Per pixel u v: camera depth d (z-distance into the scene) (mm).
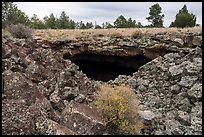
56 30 35094
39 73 16734
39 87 15680
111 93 16141
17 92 14250
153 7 57281
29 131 12727
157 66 24250
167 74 23141
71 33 32750
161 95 21328
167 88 21938
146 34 30234
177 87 21266
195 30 29172
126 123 15430
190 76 21672
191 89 20188
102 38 31234
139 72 24844
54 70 18062
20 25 26312
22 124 12820
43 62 18188
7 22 33969
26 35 25828
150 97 21156
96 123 14789
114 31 32656
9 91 14148
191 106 19312
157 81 23000
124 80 24344
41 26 49688
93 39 31266
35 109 13727
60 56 20156
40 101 14484
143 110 19047
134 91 22469
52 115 14258
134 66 31266
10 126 12602
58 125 13703
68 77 17812
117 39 30625
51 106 14727
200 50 24250
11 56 16578
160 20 57188
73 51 31266
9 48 16922
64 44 31219
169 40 28609
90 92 18453
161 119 17734
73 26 55750
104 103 15688
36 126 12977
